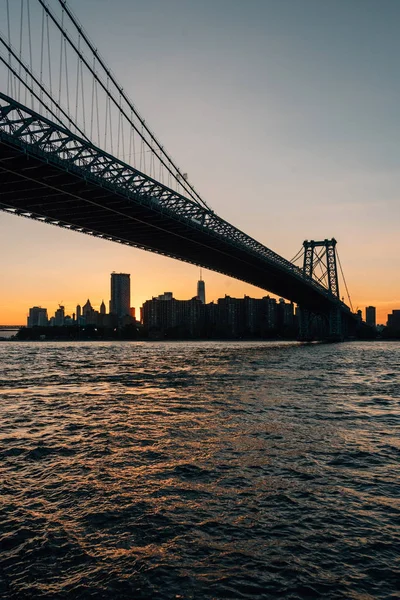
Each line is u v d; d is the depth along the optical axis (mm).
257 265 110688
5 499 11148
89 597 7258
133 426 19562
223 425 19672
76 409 24312
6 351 115125
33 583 7637
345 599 7203
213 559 8367
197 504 10836
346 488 11945
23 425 20109
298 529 9570
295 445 16234
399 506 10805
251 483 12266
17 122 45312
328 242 176750
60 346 167000
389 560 8352
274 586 7551
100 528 9586
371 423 20500
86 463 14102
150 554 8539
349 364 61062
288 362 64188
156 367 55094
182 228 77812
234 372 47531
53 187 54250
